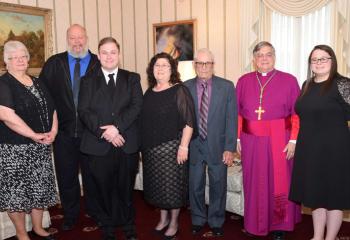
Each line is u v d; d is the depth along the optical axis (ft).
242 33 14.46
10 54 9.18
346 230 11.07
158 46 17.16
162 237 10.53
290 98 9.78
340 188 8.48
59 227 11.56
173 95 9.48
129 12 17.95
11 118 8.85
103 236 10.04
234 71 15.15
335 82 8.40
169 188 9.64
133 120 9.32
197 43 15.99
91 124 9.10
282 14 13.88
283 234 10.36
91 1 16.74
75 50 11.06
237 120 10.19
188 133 9.51
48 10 14.71
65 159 11.10
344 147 8.43
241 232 11.07
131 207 9.99
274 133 9.78
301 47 13.88
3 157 9.03
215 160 10.16
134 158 9.70
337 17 12.82
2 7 13.14
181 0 16.34
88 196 10.05
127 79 9.57
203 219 10.80
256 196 9.98
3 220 10.34
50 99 9.88
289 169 9.96
